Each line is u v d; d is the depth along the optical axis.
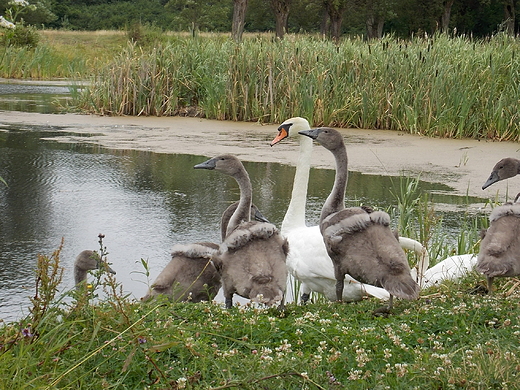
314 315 5.77
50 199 11.94
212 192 12.77
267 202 11.97
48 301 4.95
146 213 11.28
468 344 5.27
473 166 14.71
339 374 4.74
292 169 14.48
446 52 19.70
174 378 4.61
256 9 58.09
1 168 14.05
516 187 13.09
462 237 9.10
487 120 18.03
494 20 59.91
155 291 6.42
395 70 19.55
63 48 43.31
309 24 60.06
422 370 4.63
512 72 18.58
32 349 4.84
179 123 20.39
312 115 19.48
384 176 13.87
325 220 6.52
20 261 8.94
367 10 51.72
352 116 19.61
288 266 8.05
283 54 20.61
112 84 21.95
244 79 20.98
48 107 23.53
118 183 13.20
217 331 5.37
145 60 22.17
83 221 10.75
